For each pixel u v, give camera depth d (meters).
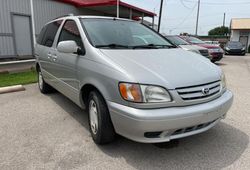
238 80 7.77
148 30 4.49
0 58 11.50
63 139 3.43
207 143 3.30
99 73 3.01
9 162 2.86
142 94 2.62
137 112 2.59
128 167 2.77
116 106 2.76
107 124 3.01
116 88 2.76
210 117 2.84
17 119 4.19
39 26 13.12
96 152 3.08
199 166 2.78
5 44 11.66
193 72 2.94
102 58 3.08
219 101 2.98
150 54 3.35
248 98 5.49
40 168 2.74
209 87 2.90
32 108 4.77
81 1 16.02
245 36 33.97
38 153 3.06
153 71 2.79
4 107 4.83
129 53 3.28
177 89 2.68
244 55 21.81
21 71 8.97
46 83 5.56
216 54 11.95
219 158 2.94
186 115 2.64
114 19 4.31
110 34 3.79
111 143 3.28
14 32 11.95
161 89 2.64
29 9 12.43
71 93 3.90
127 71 2.76
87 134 3.59
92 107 3.27
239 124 3.93
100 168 2.75
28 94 5.80
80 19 3.97
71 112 4.53
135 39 3.95
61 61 4.07
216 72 3.18
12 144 3.29
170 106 2.66
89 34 3.60
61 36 4.38
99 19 4.13
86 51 3.39
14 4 11.77
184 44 10.34
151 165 2.81
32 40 12.83
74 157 2.97
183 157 2.97
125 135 2.79
